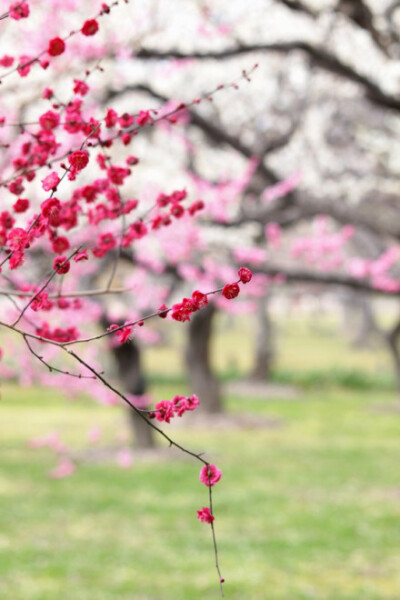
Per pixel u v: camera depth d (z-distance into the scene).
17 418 24.16
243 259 13.41
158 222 3.73
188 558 10.24
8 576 9.34
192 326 23.66
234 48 8.95
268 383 34.62
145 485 14.76
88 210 3.62
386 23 9.01
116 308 15.43
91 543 10.95
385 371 39.53
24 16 3.08
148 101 14.60
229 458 17.75
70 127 3.37
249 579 9.28
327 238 15.14
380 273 13.03
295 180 12.46
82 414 25.36
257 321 35.25
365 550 10.58
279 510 12.96
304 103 15.91
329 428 22.72
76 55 9.34
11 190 3.38
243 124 15.73
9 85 7.69
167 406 2.55
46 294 2.76
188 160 17.28
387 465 17.08
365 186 17.56
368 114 16.97
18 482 15.00
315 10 8.94
